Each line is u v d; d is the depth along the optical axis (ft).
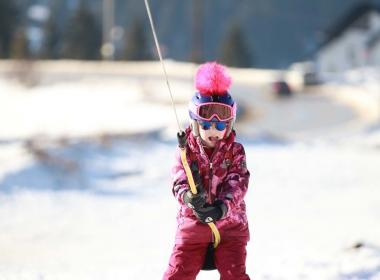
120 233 91.50
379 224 93.56
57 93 476.13
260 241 80.79
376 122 384.27
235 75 598.34
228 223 40.14
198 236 40.04
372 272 56.90
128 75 580.71
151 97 435.94
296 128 377.91
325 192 133.59
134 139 212.64
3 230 94.12
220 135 39.06
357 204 116.47
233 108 39.09
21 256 75.05
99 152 184.34
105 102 424.46
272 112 434.30
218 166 39.60
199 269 40.75
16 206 115.85
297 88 532.32
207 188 39.70
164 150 206.80
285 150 219.20
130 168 168.66
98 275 60.03
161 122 319.68
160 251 78.33
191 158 39.60
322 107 451.53
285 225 94.73
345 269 58.29
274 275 57.67
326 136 337.31
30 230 93.76
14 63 570.87
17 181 138.92
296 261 63.77
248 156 200.13
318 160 192.65
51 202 120.98
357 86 522.47
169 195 134.00
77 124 325.42
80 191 135.03
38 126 289.33
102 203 121.19
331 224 94.84
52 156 158.30
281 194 131.34
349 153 213.66
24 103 436.76
